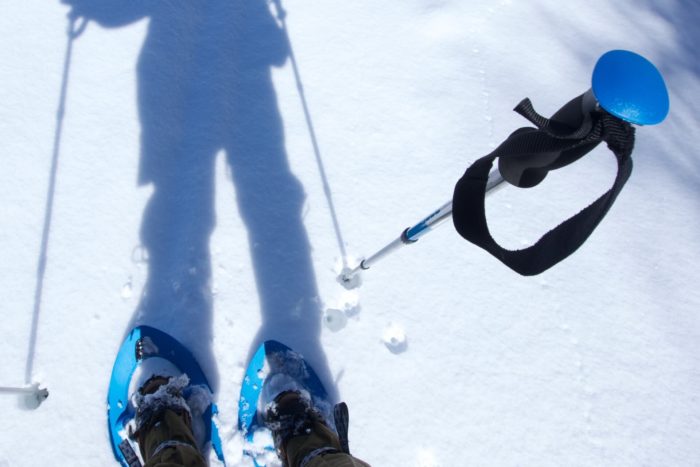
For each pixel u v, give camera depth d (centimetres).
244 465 187
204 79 264
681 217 265
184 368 194
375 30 305
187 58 269
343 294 217
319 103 269
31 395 181
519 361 212
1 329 190
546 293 228
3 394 180
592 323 225
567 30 335
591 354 218
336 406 157
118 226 216
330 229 232
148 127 240
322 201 239
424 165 257
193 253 212
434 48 303
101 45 258
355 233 233
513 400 204
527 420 202
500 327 218
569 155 82
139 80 250
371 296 218
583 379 212
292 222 231
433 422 198
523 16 331
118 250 211
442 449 194
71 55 253
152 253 213
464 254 231
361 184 247
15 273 200
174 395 183
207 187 229
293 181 242
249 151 246
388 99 277
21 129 229
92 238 212
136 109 242
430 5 321
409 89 283
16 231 207
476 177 84
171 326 200
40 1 266
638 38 348
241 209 228
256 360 199
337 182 245
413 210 243
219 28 285
